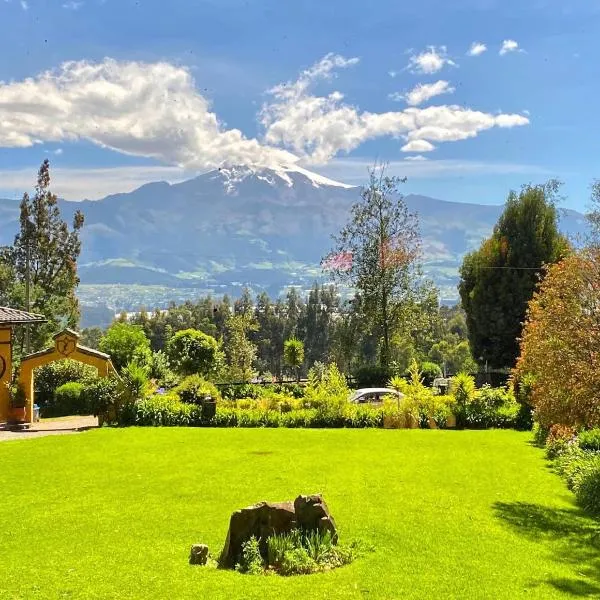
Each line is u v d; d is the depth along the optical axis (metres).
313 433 19.39
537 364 11.84
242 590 7.09
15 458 15.09
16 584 7.29
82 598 6.90
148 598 6.89
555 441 15.14
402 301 37.62
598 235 32.53
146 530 9.39
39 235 50.41
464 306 37.53
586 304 11.74
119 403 22.02
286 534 8.35
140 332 36.34
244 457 15.16
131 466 14.07
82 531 9.34
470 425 21.72
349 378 33.97
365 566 7.91
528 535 9.43
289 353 38.44
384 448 16.62
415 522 9.85
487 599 6.97
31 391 24.94
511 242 35.25
